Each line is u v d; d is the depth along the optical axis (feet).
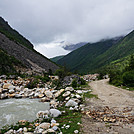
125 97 49.37
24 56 216.54
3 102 47.67
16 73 114.21
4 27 474.90
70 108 34.96
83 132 19.86
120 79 129.80
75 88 80.02
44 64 255.70
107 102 41.65
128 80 88.84
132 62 129.80
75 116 28.30
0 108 39.37
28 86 79.00
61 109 35.86
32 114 33.50
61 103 43.55
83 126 22.27
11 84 72.49
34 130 21.89
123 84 95.71
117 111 30.94
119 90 71.72
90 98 48.91
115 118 25.72
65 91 58.13
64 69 115.55
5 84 67.87
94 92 65.36
